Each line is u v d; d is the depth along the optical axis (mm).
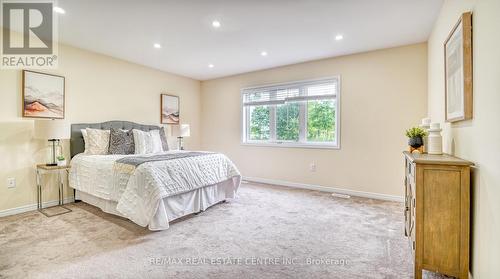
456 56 1840
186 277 1719
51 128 2943
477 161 1517
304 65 4344
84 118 3650
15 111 2990
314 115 4355
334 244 2219
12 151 2977
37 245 2162
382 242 2250
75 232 2445
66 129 3086
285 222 2746
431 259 1631
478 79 1509
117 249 2104
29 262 1887
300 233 2455
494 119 1305
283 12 2557
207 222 2746
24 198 3074
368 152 3787
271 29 2977
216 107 5578
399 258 1970
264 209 3205
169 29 2965
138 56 3996
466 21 1632
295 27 2920
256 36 3186
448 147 2188
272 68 4719
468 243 1558
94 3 2355
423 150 2141
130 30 2984
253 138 5129
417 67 3400
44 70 3227
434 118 2859
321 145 4211
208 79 5656
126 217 2547
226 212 3088
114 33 3070
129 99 4285
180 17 2658
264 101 4875
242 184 4750
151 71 4676
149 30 2990
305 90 4395
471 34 1609
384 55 3627
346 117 3955
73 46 3504
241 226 2633
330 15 2615
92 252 2049
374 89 3713
